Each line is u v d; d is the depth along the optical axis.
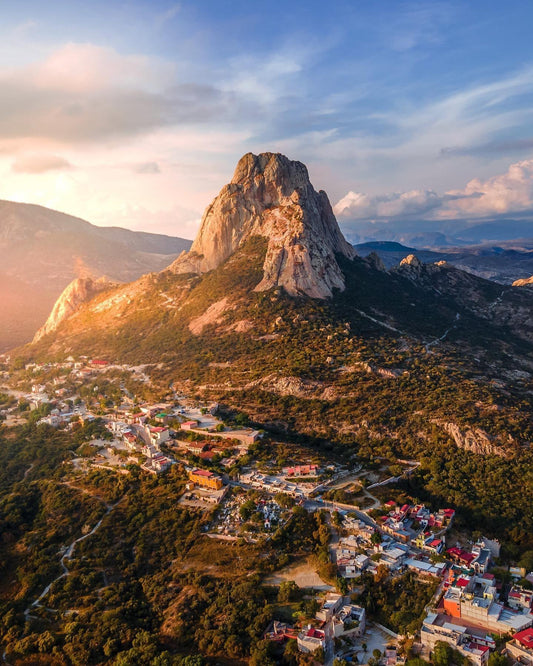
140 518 159.38
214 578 135.38
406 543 143.50
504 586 132.25
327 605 122.00
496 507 161.62
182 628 122.00
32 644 123.56
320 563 135.25
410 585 129.88
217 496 161.12
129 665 113.44
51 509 171.12
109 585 140.50
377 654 112.56
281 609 123.81
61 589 140.00
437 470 178.25
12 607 135.38
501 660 106.31
